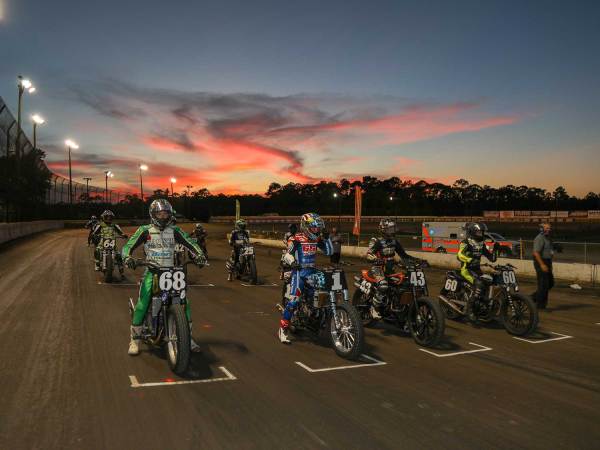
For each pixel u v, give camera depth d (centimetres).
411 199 14725
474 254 764
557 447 350
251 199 13275
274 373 505
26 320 729
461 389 470
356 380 489
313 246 621
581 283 1322
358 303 736
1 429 359
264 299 977
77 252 2023
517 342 666
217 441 347
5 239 2561
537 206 16750
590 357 596
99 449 331
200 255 556
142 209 7188
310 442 349
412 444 350
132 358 546
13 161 3095
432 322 652
